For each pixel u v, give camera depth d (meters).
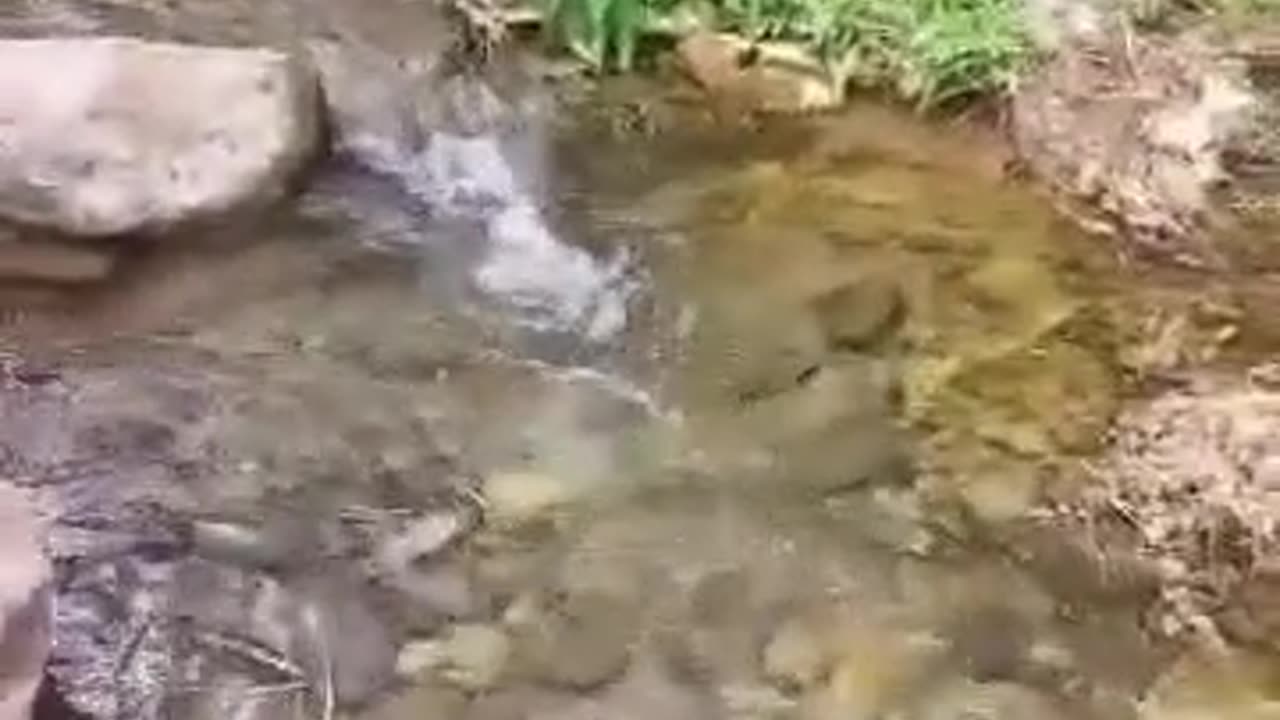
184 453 2.66
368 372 2.77
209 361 2.78
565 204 3.02
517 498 2.62
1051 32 3.13
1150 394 2.75
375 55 3.19
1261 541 2.58
